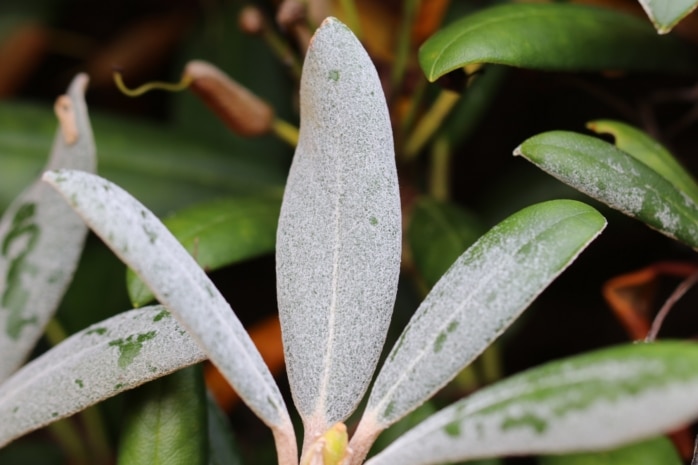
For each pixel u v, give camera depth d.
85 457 0.50
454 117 0.51
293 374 0.35
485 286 0.33
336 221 0.36
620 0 0.50
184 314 0.32
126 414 0.37
